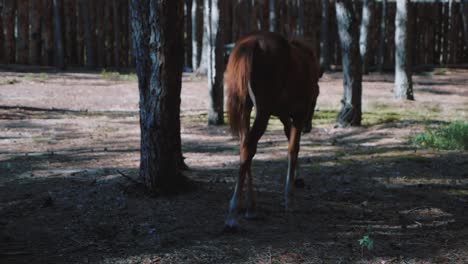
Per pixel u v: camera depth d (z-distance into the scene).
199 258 4.94
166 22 6.36
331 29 25.64
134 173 7.88
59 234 5.52
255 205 6.05
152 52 6.39
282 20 24.89
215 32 12.75
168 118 6.57
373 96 17.64
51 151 9.84
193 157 9.41
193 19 23.38
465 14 26.91
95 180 7.36
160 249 5.14
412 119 13.38
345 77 12.41
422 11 26.91
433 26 27.19
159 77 6.45
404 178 7.95
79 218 5.95
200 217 6.02
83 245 5.25
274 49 5.60
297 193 7.14
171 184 6.71
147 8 6.34
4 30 22.33
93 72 21.84
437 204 6.76
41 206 6.34
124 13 23.64
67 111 14.52
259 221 5.96
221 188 7.13
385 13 25.00
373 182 7.75
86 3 22.89
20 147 10.18
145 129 6.60
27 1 22.31
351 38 12.23
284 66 5.70
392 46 26.14
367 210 6.48
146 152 6.64
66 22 22.89
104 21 23.31
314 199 6.89
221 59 12.90
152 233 5.50
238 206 5.60
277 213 6.28
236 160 9.15
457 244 5.38
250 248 5.17
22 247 5.20
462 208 6.61
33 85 18.00
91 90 17.77
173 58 6.49
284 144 10.73
